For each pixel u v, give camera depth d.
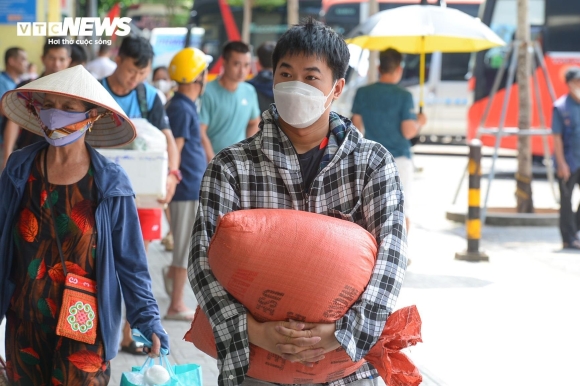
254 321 3.05
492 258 10.82
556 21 18.88
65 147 3.79
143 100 6.48
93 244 3.80
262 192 3.24
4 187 3.80
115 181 3.85
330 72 3.21
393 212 3.19
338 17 26.45
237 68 7.98
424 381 6.19
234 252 2.98
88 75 3.84
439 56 25.36
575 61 18.83
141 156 5.88
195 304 8.23
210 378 6.15
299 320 3.02
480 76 19.41
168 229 11.94
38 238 3.77
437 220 13.81
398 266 3.10
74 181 3.80
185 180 7.31
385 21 10.43
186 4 31.92
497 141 13.01
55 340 3.80
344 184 3.24
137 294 3.92
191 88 7.32
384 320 3.04
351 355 2.96
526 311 8.25
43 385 3.86
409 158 9.89
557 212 13.97
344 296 3.01
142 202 5.99
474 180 10.60
